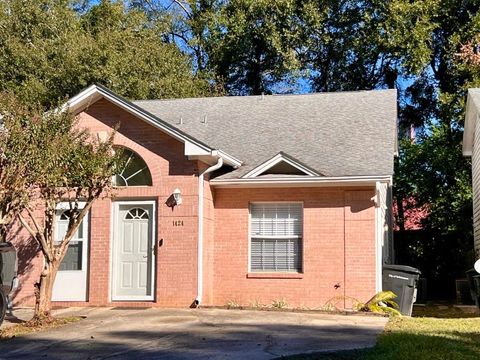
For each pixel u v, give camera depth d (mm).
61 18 29703
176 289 14172
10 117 10703
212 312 13023
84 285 14727
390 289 14320
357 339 9844
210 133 17656
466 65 25344
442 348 8867
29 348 9648
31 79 27094
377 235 14344
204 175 14648
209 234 14906
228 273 15031
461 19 28734
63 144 10953
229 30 32219
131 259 14633
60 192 11766
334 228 14594
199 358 8594
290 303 14586
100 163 11547
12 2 29312
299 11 31000
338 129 17062
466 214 23859
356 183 14383
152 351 9148
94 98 14906
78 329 11172
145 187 14594
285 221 15070
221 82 32188
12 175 10336
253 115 18500
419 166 24953
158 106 19906
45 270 11914
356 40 29875
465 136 21891
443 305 19328
